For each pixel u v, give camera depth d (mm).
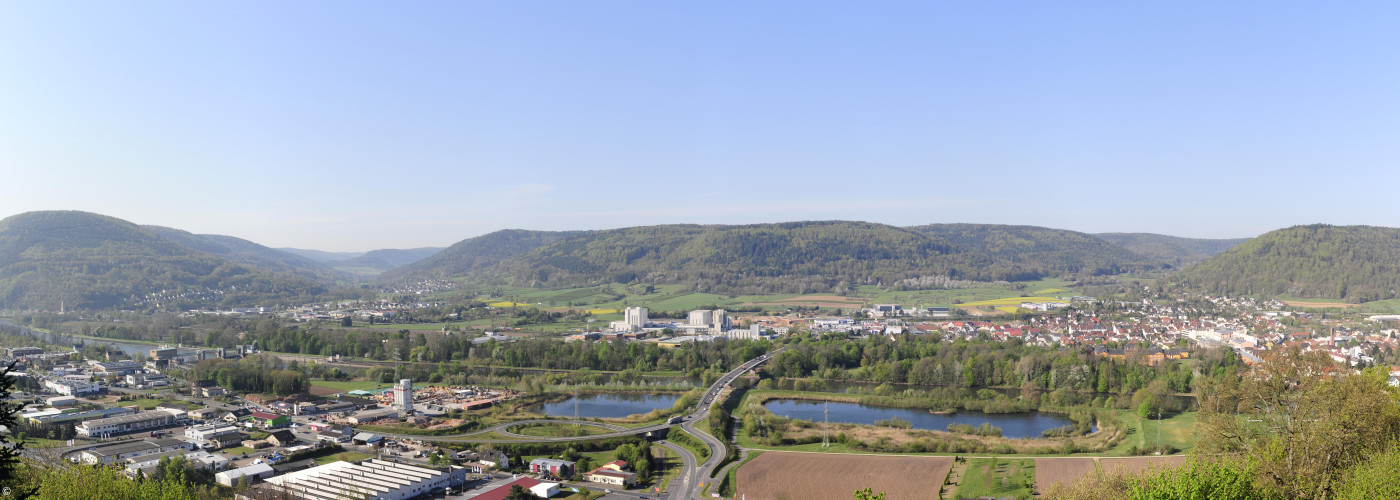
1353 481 118562
